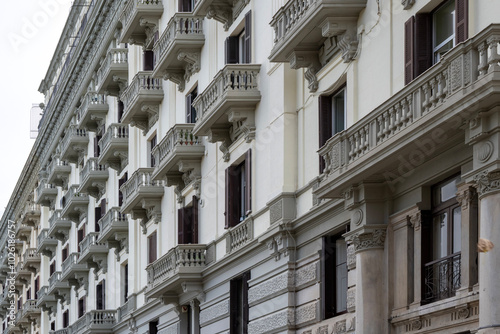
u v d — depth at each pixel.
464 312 19.25
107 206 54.62
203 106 33.19
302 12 25.64
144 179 42.75
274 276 28.55
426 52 21.47
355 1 24.12
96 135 58.22
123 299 49.94
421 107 19.53
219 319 33.47
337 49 25.52
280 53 27.00
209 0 33.19
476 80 17.41
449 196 20.73
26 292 83.75
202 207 36.16
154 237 43.50
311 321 26.22
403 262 21.69
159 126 42.38
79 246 58.28
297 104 28.12
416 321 20.97
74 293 62.09
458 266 19.95
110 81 50.84
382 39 23.19
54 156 68.88
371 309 22.28
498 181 17.50
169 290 37.53
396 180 22.12
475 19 19.34
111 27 51.53
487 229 17.55
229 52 33.22
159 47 39.22
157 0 42.47
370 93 23.72
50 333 62.69
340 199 24.44
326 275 25.75
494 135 17.58
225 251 33.25
